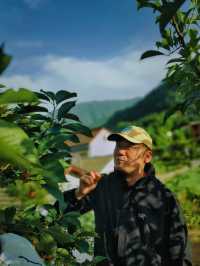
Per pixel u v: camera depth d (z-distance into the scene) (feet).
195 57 6.32
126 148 8.80
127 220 8.62
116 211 8.66
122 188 8.80
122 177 8.86
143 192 8.75
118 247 8.55
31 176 4.45
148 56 6.39
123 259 8.54
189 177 53.11
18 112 5.34
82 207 8.41
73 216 5.74
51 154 4.51
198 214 31.78
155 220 8.60
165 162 113.60
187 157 116.67
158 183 8.95
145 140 8.84
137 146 8.80
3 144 2.81
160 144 127.13
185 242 8.52
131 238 8.57
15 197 4.59
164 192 8.80
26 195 4.58
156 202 8.70
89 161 95.14
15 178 4.52
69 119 5.75
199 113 7.06
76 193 7.68
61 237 4.93
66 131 5.45
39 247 4.88
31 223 4.84
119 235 8.57
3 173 4.56
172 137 128.77
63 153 4.54
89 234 5.87
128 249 8.54
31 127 5.49
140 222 8.59
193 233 30.81
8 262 4.03
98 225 8.74
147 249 8.52
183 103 7.08
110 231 8.65
